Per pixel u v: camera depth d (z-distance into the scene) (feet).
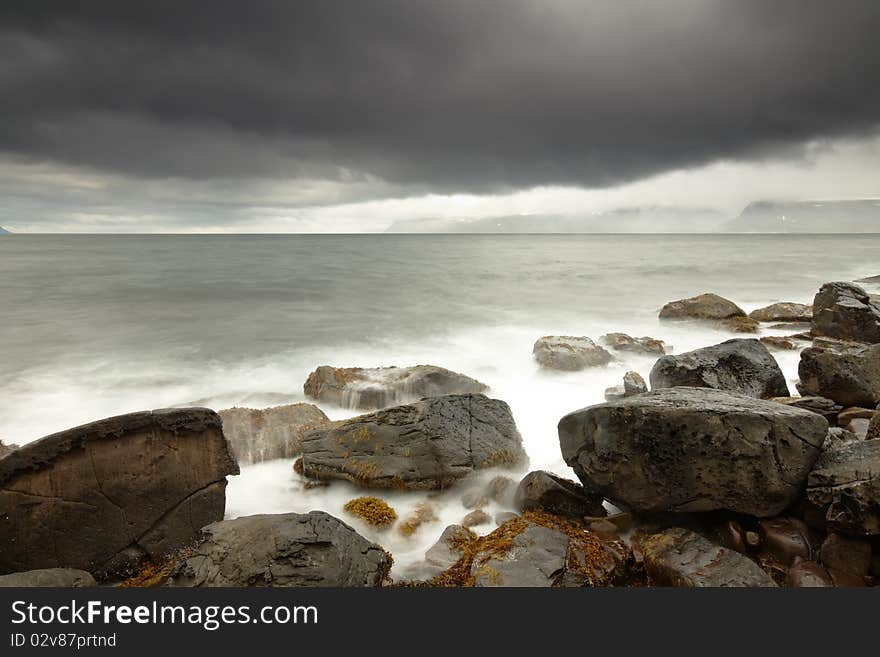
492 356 60.03
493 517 25.54
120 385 49.55
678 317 78.18
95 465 21.36
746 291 118.52
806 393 36.68
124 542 21.62
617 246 369.50
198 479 23.52
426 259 227.40
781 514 22.41
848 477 20.67
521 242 494.59
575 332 74.54
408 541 24.29
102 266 178.29
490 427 30.53
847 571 19.75
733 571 19.71
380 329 76.74
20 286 119.96
